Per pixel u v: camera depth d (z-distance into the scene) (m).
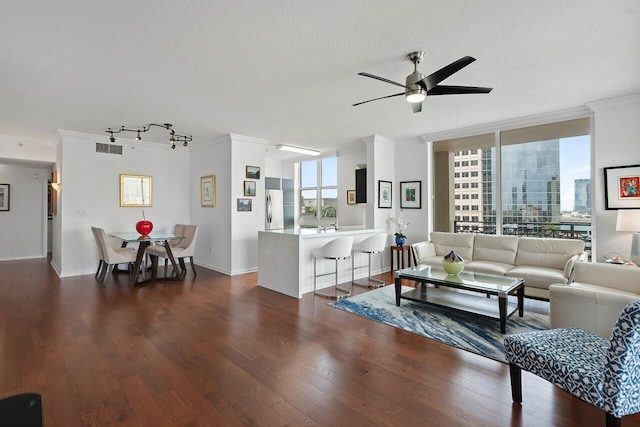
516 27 2.39
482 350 2.81
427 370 2.48
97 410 1.98
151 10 2.14
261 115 4.60
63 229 5.62
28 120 4.82
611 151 4.01
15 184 7.54
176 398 2.11
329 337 3.09
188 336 3.10
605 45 2.66
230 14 2.20
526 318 3.59
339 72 3.15
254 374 2.41
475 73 3.21
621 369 1.56
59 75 3.17
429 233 5.94
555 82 3.45
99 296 4.47
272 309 3.93
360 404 2.05
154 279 5.41
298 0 2.06
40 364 2.54
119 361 2.60
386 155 6.23
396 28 2.40
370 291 4.73
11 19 2.22
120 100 3.93
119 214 6.22
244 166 6.07
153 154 6.66
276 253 4.78
